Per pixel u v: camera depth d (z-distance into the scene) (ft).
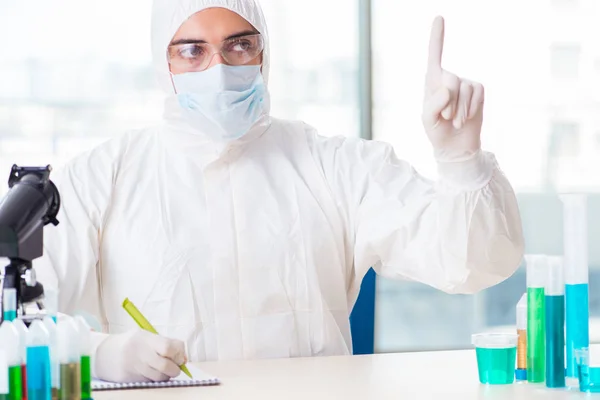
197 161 8.16
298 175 8.27
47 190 5.56
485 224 6.87
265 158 8.30
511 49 16.62
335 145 8.51
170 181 8.11
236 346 7.80
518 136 16.72
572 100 16.83
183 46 7.95
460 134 6.55
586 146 16.90
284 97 16.08
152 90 15.39
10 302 5.13
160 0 8.10
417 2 16.37
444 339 16.69
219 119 7.86
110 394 5.55
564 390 5.60
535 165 16.79
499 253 7.08
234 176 8.14
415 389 5.63
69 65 15.16
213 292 7.84
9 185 5.63
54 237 7.77
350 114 16.31
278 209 8.09
